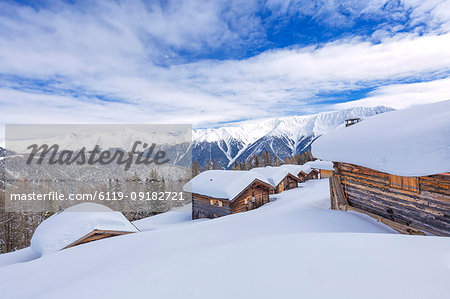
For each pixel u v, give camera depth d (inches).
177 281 85.3
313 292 67.3
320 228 250.2
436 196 198.7
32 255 392.5
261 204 687.7
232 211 604.4
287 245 112.3
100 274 123.6
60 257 230.8
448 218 188.1
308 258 93.4
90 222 364.8
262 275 81.7
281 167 1249.4
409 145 172.4
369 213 277.4
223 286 76.8
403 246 99.1
